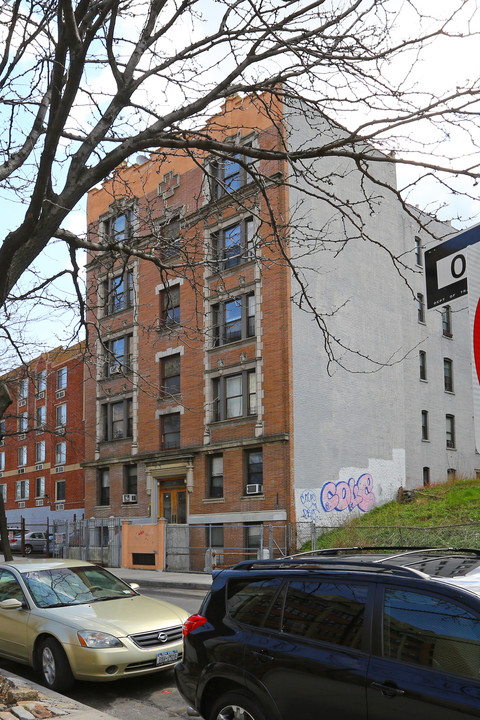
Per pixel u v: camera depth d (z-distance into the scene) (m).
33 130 7.15
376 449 27.20
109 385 32.03
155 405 29.14
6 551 19.81
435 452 31.31
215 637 5.28
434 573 4.57
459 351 34.56
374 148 7.29
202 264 8.71
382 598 4.47
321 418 24.91
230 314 26.38
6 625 8.66
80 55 5.54
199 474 26.64
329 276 26.12
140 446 29.75
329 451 24.98
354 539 21.11
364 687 4.25
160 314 29.19
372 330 28.02
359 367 27.03
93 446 32.75
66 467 42.66
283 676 4.70
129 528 26.89
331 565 5.04
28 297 8.62
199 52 7.34
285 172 24.03
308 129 25.19
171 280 28.66
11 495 49.41
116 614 8.25
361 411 26.80
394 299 29.67
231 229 25.77
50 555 36.47
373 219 28.97
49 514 43.91
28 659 8.34
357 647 4.43
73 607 8.50
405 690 4.05
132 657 7.63
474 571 4.55
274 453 23.89
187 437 27.38
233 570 5.57
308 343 24.86
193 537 26.25
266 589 5.21
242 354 25.44
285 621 4.94
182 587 20.12
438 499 25.55
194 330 10.28
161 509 28.77
